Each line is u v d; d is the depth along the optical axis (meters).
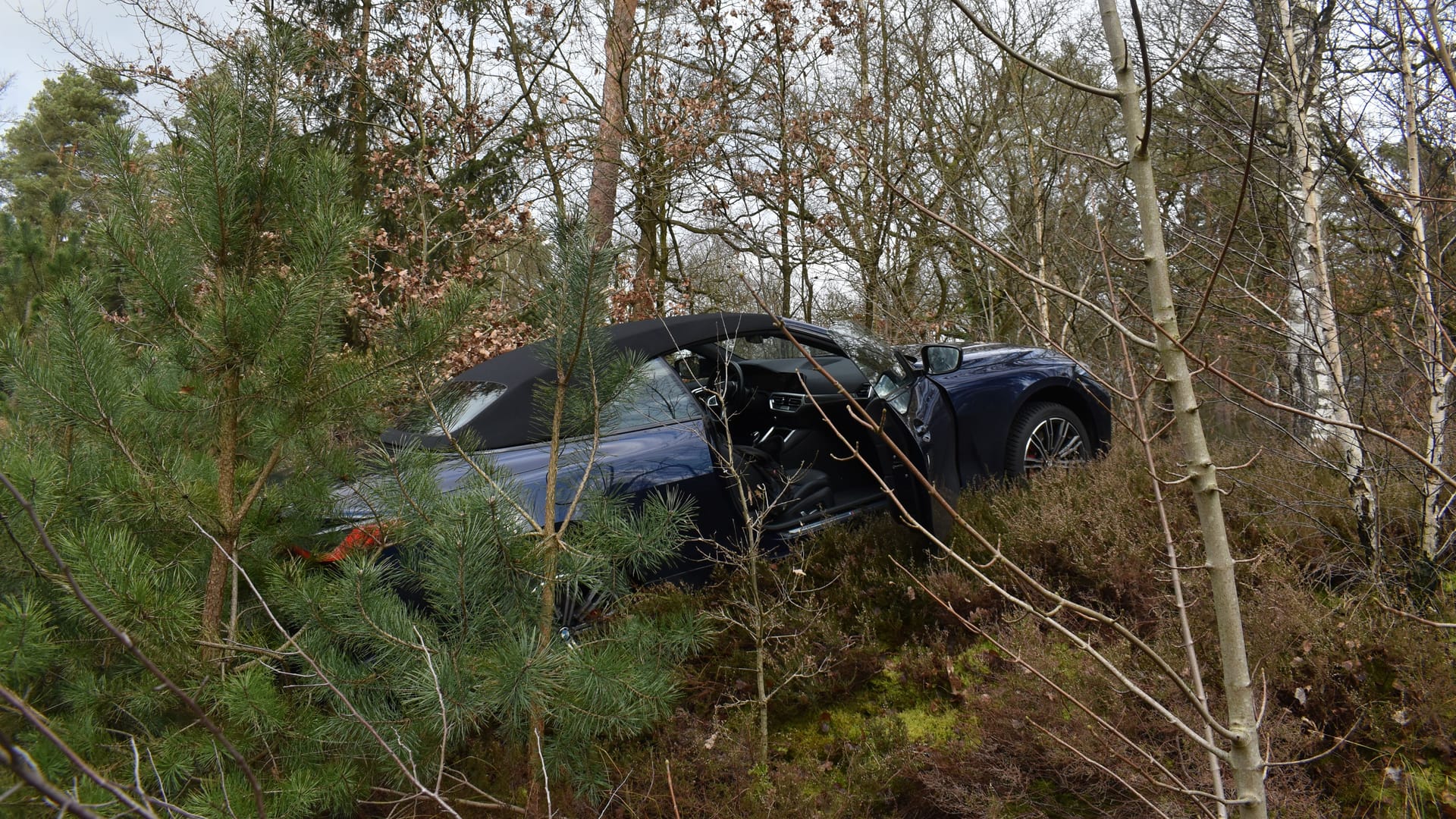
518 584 2.60
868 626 3.51
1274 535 3.44
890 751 2.91
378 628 2.42
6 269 8.98
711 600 3.66
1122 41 1.57
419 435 3.43
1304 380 4.16
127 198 2.66
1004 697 2.82
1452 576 3.13
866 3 10.88
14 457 2.50
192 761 2.31
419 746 2.46
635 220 11.52
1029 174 8.85
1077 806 2.56
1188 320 4.55
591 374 2.74
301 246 2.71
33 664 2.20
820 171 10.23
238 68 2.87
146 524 2.66
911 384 4.49
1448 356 3.29
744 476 3.94
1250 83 4.18
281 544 2.90
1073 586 3.58
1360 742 2.62
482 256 9.84
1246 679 1.52
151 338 2.78
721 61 10.98
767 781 2.84
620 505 2.85
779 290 11.27
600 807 2.70
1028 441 4.83
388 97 10.48
